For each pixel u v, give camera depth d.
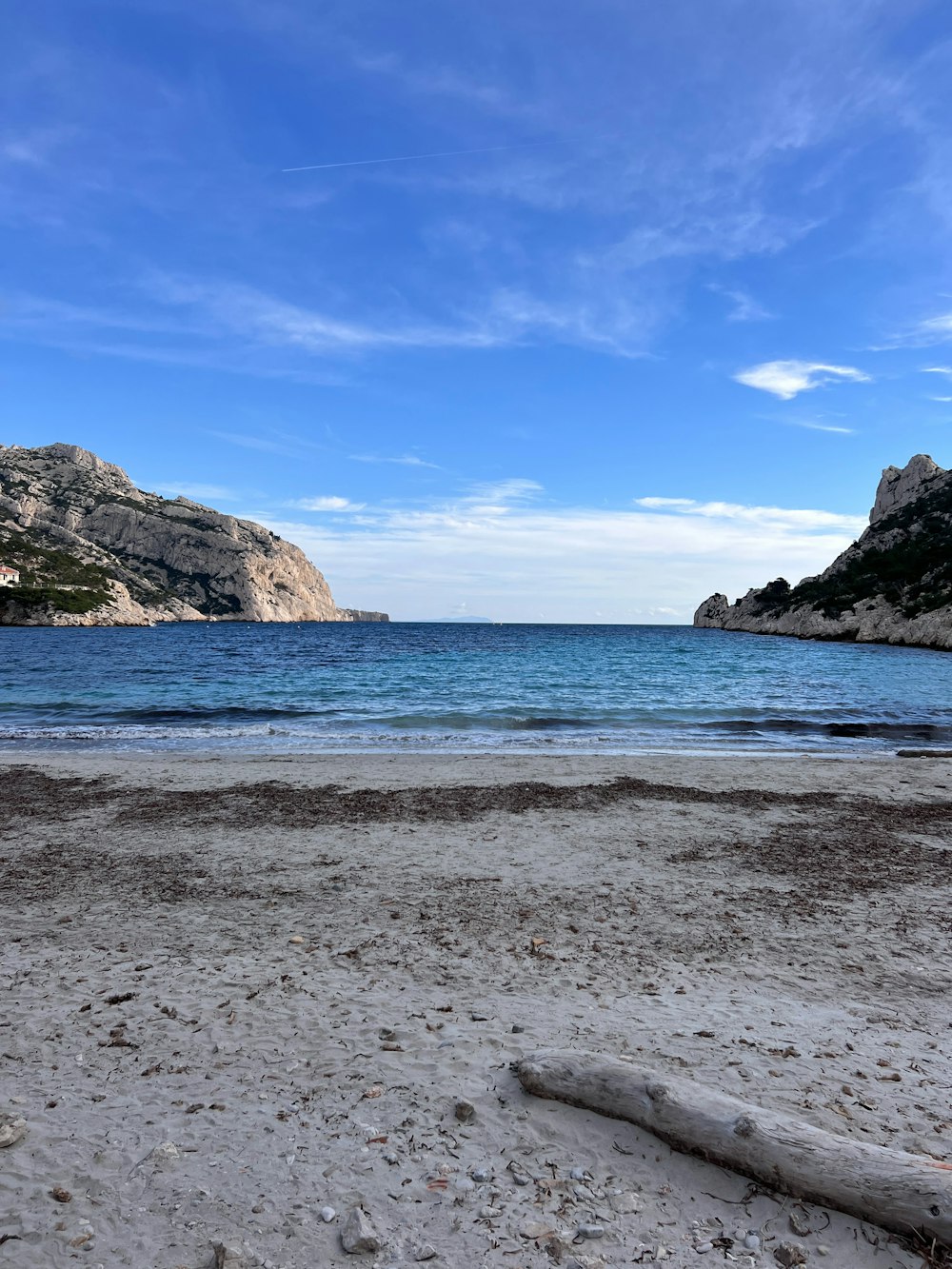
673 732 21.48
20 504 198.62
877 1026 4.91
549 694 31.36
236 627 160.50
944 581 85.94
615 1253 2.91
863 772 14.97
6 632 101.00
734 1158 3.36
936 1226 2.87
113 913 7.07
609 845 9.63
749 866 8.77
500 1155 3.54
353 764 15.51
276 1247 2.92
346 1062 4.39
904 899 7.66
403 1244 2.94
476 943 6.36
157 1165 3.44
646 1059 4.39
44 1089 4.09
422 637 107.38
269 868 8.55
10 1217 3.09
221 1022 4.90
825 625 99.75
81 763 15.57
